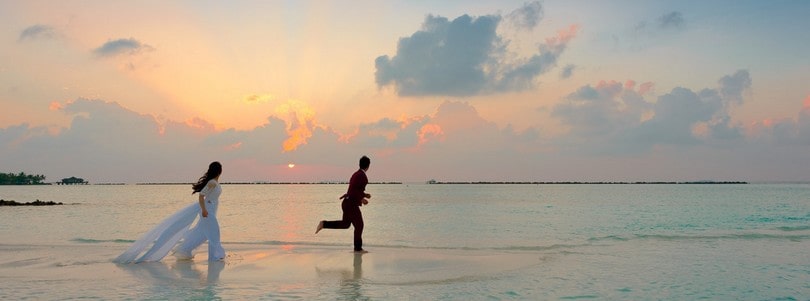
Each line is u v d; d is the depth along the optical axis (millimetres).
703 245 13852
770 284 8438
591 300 7281
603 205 45844
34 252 12156
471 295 7543
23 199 79125
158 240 10672
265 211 35750
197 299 7152
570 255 11805
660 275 9211
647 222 23875
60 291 7637
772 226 20906
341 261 10695
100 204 52750
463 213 33156
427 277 8914
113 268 9781
